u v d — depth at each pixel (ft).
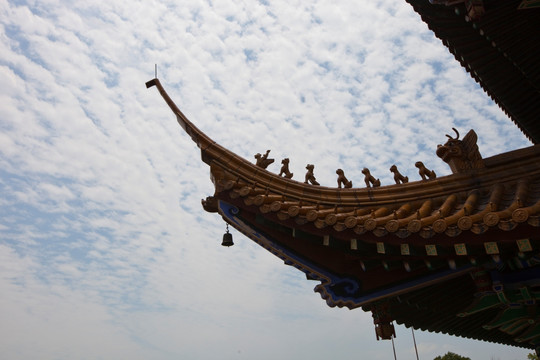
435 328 34.47
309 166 29.27
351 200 27.22
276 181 27.35
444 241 22.04
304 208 25.38
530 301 25.40
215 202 28.81
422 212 25.25
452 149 28.55
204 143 28.07
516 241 20.85
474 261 23.70
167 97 29.48
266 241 27.84
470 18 28.68
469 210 23.38
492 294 26.04
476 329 36.86
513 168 27.14
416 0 32.71
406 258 24.64
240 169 27.45
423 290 28.81
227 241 30.50
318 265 27.78
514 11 29.63
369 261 26.61
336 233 24.17
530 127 40.16
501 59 35.04
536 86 34.88
